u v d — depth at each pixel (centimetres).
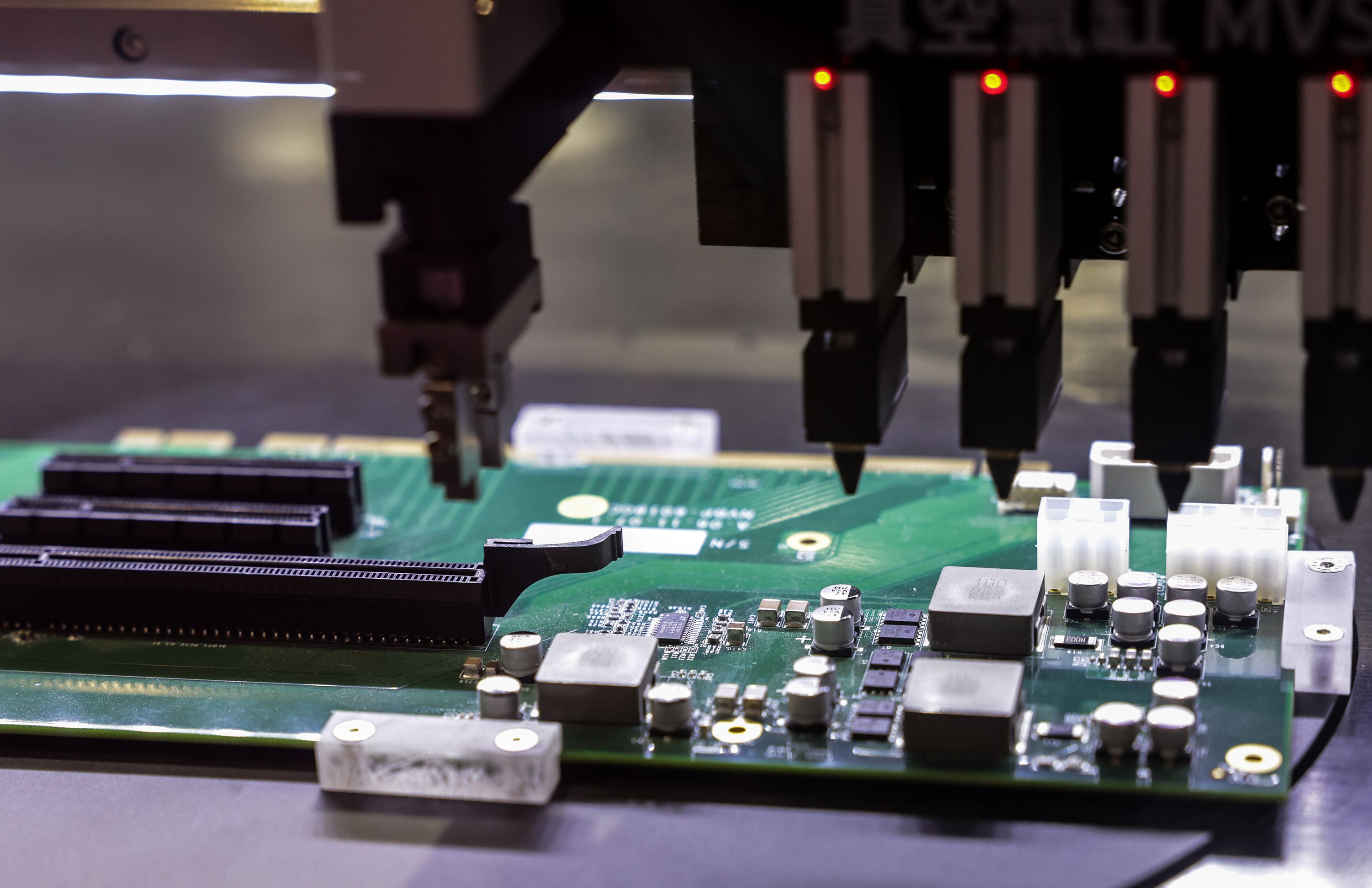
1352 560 356
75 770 319
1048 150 261
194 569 358
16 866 290
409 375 256
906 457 495
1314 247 252
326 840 294
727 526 400
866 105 254
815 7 256
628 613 358
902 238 284
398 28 241
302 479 406
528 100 262
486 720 313
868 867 279
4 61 296
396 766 304
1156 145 251
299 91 303
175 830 299
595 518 409
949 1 250
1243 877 277
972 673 310
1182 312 258
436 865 285
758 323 636
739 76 274
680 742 310
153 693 339
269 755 321
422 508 421
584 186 741
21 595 363
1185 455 270
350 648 353
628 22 275
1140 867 276
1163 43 246
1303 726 308
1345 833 285
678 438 456
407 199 250
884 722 309
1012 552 377
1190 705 304
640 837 290
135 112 830
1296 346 543
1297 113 262
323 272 715
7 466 463
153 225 757
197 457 431
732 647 342
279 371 604
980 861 279
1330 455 267
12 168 800
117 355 638
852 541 387
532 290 271
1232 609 336
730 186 282
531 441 461
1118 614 328
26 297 698
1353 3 238
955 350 577
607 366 603
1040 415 271
